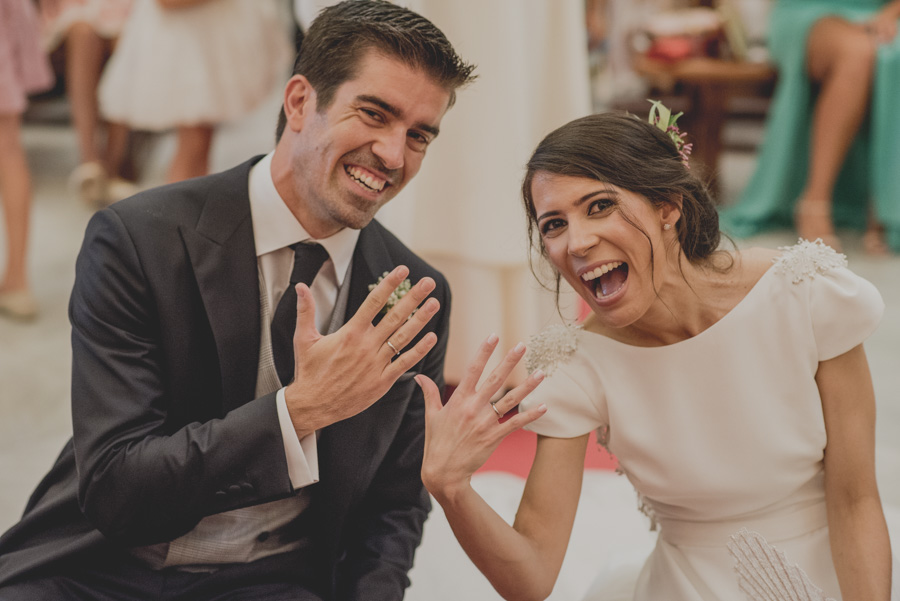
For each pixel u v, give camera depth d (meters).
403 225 3.01
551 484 1.67
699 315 1.66
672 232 1.61
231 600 1.59
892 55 4.74
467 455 1.43
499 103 2.85
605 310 1.56
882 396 3.34
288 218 1.61
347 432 1.64
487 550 1.51
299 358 1.44
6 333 3.79
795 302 1.63
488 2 2.79
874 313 1.61
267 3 4.71
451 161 2.94
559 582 2.33
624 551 2.11
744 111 6.55
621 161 1.51
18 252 3.93
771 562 1.47
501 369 1.43
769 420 1.64
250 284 1.60
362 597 1.62
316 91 1.55
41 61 3.96
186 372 1.57
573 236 1.51
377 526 1.72
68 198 5.53
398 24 1.52
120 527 1.48
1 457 2.90
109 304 1.54
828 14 4.93
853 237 5.17
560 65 3.09
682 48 5.27
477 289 3.03
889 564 1.59
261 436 1.45
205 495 1.46
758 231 5.20
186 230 1.58
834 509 1.66
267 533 1.64
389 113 1.53
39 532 1.64
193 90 4.45
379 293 1.41
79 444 1.51
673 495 1.72
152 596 1.58
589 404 1.69
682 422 1.67
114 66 4.64
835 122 4.85
